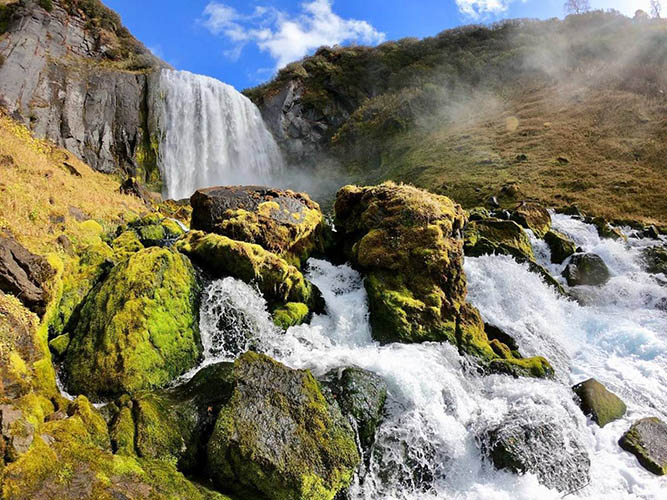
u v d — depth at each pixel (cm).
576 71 3616
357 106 4291
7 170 1013
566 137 2580
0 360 458
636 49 3597
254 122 3847
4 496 329
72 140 2561
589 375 867
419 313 816
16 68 2622
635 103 2758
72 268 722
